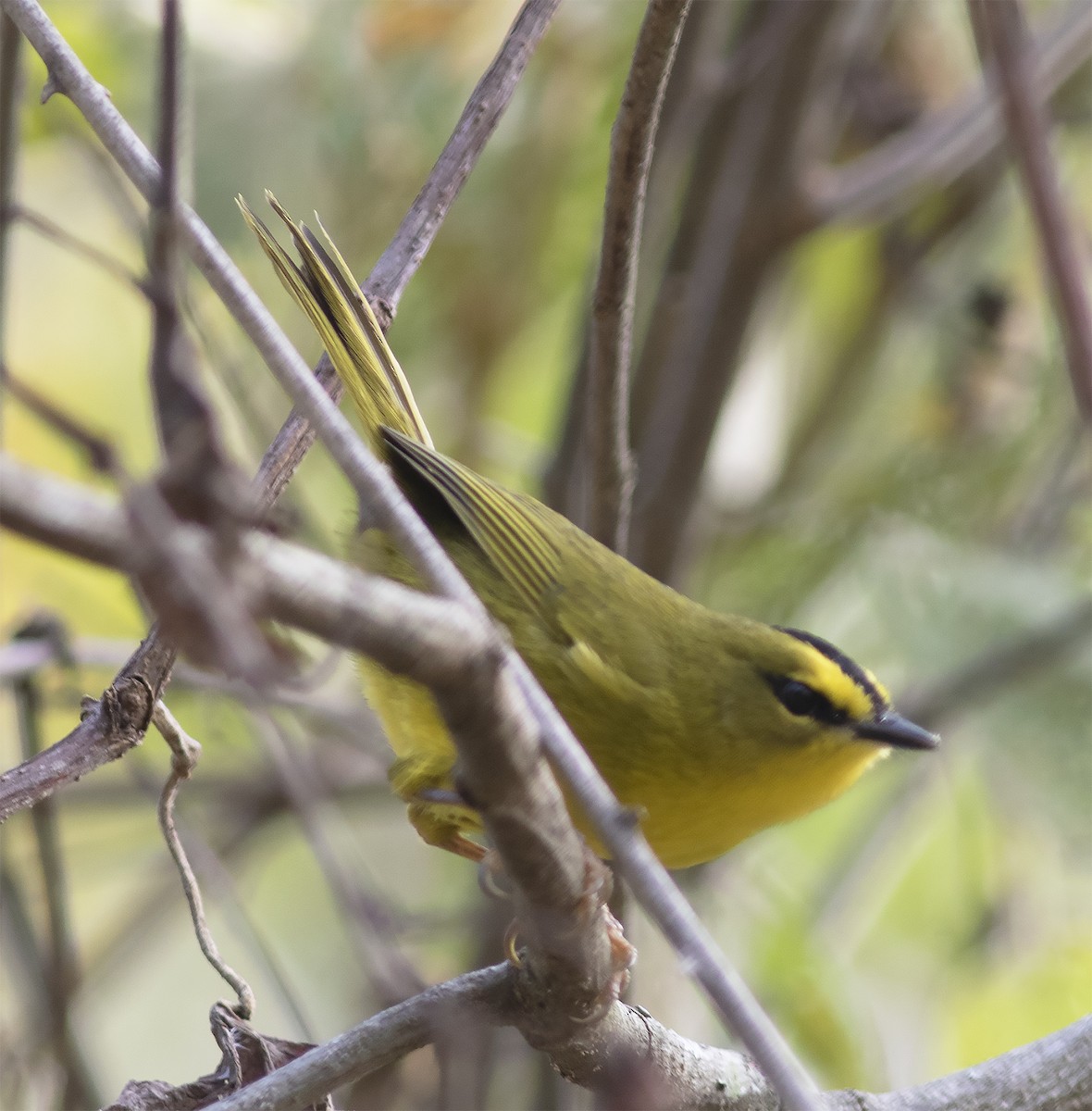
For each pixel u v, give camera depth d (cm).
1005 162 1346
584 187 1185
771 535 1314
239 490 374
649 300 1280
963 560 1226
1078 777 1189
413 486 871
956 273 1393
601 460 834
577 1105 1095
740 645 833
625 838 508
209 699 975
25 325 1242
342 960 1339
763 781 834
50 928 892
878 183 1126
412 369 1258
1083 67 1345
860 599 1277
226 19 1155
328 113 1149
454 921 1076
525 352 1361
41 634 923
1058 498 1296
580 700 811
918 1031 1247
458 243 1193
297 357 525
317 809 1016
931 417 1372
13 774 657
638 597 845
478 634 424
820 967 1129
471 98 782
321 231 884
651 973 1131
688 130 1088
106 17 1141
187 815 1201
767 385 1437
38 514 343
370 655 413
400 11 1147
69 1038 887
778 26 1086
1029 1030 1205
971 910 1268
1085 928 1233
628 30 1166
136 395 1253
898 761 1258
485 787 477
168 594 360
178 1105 624
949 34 1341
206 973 1355
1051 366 1270
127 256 1242
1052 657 1131
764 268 1133
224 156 1152
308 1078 595
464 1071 962
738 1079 667
